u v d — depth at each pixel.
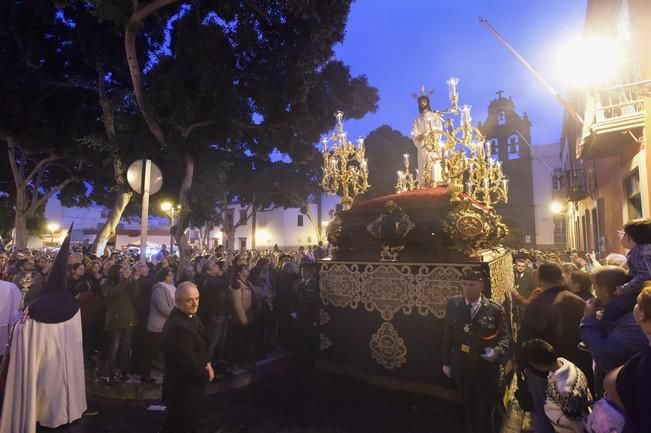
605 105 9.62
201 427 4.80
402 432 4.49
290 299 8.59
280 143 13.04
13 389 4.50
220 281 6.68
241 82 11.61
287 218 48.25
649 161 8.38
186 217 10.77
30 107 13.52
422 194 5.98
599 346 2.76
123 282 6.36
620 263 4.84
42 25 14.05
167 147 10.81
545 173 35.22
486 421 3.92
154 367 7.14
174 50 11.26
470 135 5.45
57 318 4.84
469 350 3.98
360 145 7.56
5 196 27.05
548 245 34.50
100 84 14.16
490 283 4.99
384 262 5.76
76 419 5.12
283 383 6.21
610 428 1.81
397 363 5.50
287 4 10.28
